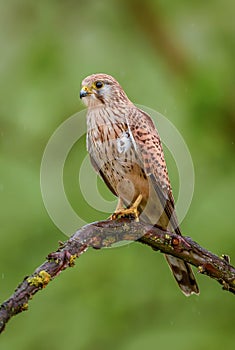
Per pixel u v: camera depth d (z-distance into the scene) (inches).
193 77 471.5
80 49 492.4
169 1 505.7
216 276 289.6
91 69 484.7
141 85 481.4
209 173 462.6
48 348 443.2
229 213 442.3
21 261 440.5
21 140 473.4
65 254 266.5
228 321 449.7
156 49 495.8
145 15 502.0
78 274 452.1
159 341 438.3
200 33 496.7
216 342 437.4
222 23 495.2
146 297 452.1
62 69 482.3
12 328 449.4
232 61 478.3
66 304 450.0
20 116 473.4
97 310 447.8
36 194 448.1
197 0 504.4
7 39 498.6
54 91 474.3
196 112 458.3
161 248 289.3
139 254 458.3
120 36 501.0
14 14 506.3
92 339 442.6
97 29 502.9
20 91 478.3
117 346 440.1
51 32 499.5
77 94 473.7
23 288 251.8
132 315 449.4
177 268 346.3
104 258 455.5
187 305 453.4
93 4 511.8
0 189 448.1
